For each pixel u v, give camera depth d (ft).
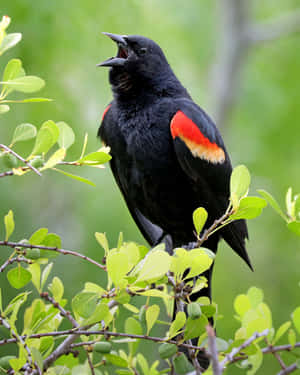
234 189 18.01
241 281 48.06
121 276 16.26
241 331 18.40
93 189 38.63
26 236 35.50
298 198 20.40
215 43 52.80
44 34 35.86
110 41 39.40
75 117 37.27
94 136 38.09
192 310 17.33
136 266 16.92
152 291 16.58
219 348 18.17
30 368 16.98
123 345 34.55
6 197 34.91
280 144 49.57
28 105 36.11
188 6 49.52
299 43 54.75
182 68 49.11
